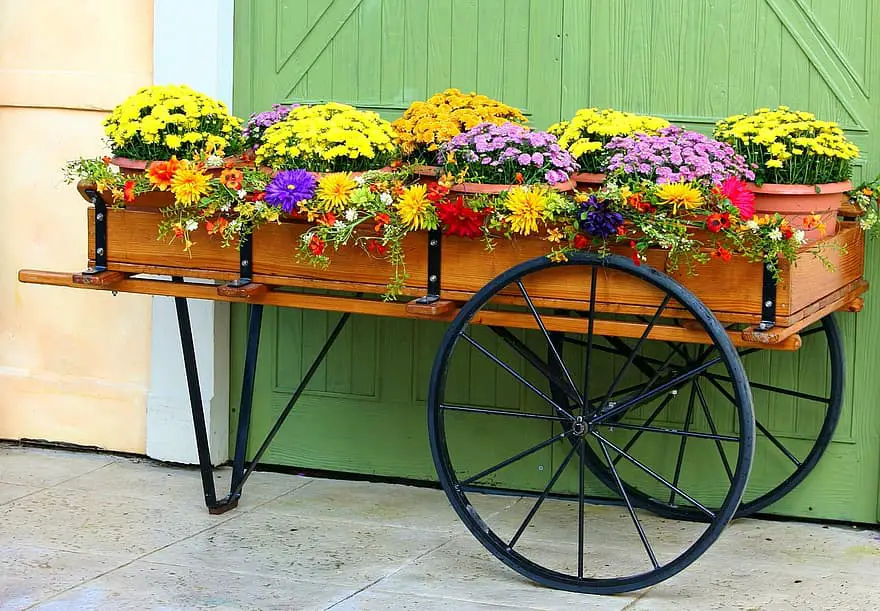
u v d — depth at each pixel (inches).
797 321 127.2
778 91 154.1
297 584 136.0
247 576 138.1
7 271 184.1
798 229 133.0
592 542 148.9
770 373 156.9
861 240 148.3
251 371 157.5
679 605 130.8
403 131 150.3
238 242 142.2
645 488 162.7
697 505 128.9
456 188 133.6
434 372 135.1
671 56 157.1
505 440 166.4
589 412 133.2
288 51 170.7
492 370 165.9
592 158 141.5
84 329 181.3
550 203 127.0
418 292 136.2
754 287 125.5
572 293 131.4
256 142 153.2
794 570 140.6
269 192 135.6
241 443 159.0
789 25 152.7
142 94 147.9
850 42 151.2
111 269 147.7
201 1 169.5
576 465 163.9
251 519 156.3
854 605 130.9
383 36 167.2
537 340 163.5
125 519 155.7
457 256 134.3
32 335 183.9
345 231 133.0
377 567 141.0
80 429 182.9
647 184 127.5
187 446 175.8
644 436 161.5
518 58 162.6
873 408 154.2
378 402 171.0
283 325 173.8
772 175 135.5
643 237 126.7
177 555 144.1
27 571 139.0
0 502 161.3
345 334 171.3
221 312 174.1
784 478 157.6
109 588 134.5
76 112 178.7
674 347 148.0
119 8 175.2
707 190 126.7
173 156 142.7
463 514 136.4
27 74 179.0
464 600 131.7
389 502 163.3
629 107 159.2
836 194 137.3
